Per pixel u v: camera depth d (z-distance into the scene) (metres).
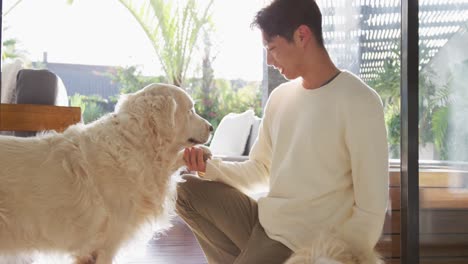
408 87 2.02
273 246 1.56
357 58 2.71
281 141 1.70
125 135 1.68
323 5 3.29
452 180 2.13
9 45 7.97
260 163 1.90
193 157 1.82
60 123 2.53
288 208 1.58
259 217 1.67
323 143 1.56
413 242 2.04
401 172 2.10
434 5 2.06
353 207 1.51
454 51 2.11
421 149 2.09
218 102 8.12
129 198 1.64
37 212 1.52
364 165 1.46
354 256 1.42
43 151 1.57
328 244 1.38
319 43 1.60
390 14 2.29
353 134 1.48
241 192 1.84
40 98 2.97
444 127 2.12
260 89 8.35
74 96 7.62
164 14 6.25
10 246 1.53
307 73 1.62
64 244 1.58
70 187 1.55
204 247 1.95
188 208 1.87
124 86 8.17
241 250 1.82
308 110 1.61
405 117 2.04
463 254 2.13
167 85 1.88
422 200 2.11
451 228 2.13
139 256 2.86
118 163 1.62
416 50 2.01
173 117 1.77
